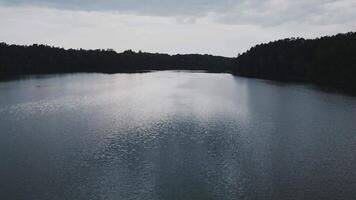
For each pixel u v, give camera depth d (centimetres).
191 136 3422
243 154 2898
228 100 5878
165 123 3981
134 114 4544
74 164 2648
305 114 4544
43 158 2775
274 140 3309
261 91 7356
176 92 7162
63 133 3525
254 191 2227
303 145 3155
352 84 8619
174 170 2538
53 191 2208
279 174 2488
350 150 3012
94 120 4150
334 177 2442
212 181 2361
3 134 3478
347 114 4534
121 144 3148
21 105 5159
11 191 2208
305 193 2203
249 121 4112
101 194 2169
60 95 6412
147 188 2248
